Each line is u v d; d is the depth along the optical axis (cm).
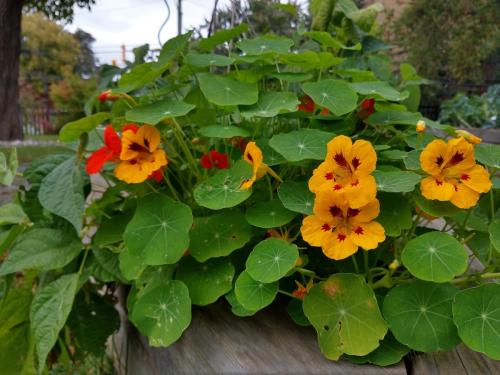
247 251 38
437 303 29
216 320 35
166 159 39
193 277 35
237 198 33
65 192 36
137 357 43
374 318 29
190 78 53
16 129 348
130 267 37
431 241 30
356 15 60
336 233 30
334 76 56
